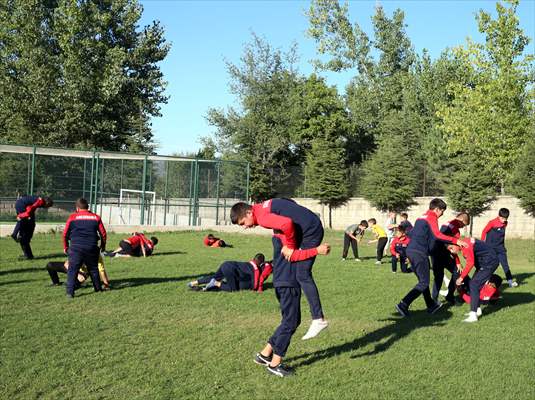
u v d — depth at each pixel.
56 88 33.88
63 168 23.30
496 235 12.05
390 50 44.34
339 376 5.43
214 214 27.25
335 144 34.53
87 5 34.75
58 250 14.82
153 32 39.28
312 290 5.71
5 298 8.61
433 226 8.31
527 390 5.18
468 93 25.97
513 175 25.78
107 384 5.01
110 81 34.22
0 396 4.65
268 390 5.00
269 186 38.78
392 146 32.09
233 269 9.80
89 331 6.77
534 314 8.68
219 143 43.09
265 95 42.41
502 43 24.47
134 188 26.39
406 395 4.96
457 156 30.00
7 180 21.98
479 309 8.42
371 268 14.00
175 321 7.46
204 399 4.71
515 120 24.47
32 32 33.66
